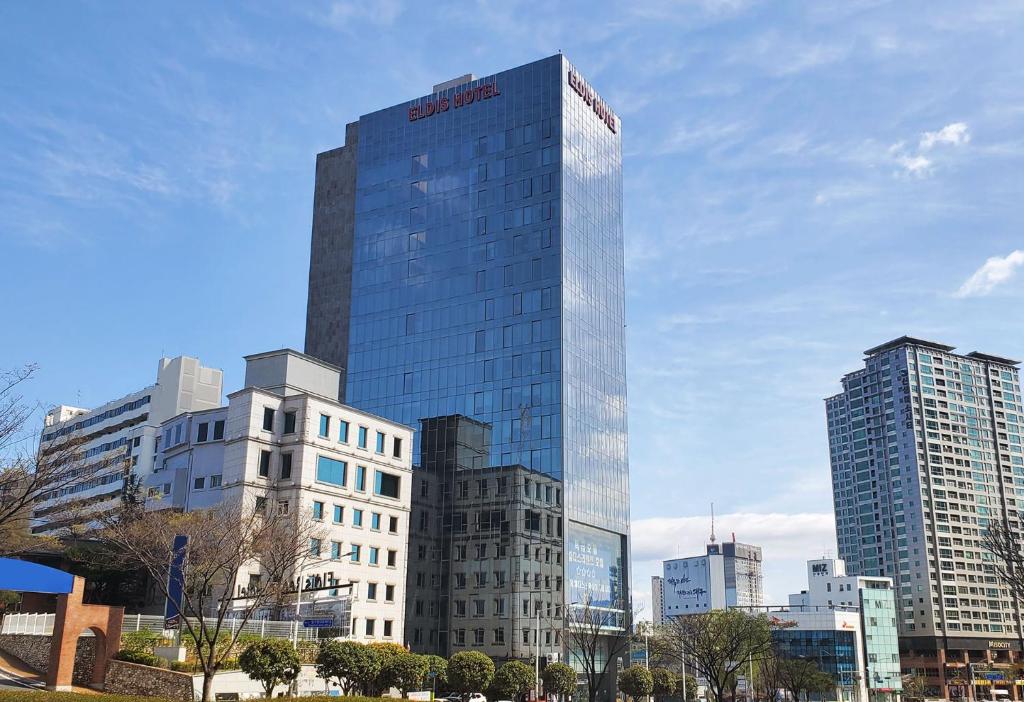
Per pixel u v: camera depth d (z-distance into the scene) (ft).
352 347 511.40
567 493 433.48
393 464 339.36
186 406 467.11
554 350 451.53
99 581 294.87
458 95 525.34
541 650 407.44
